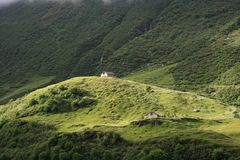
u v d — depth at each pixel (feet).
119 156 528.63
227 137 523.70
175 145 504.84
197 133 532.32
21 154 608.19
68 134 598.75
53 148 581.94
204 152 481.87
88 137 581.53
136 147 527.81
